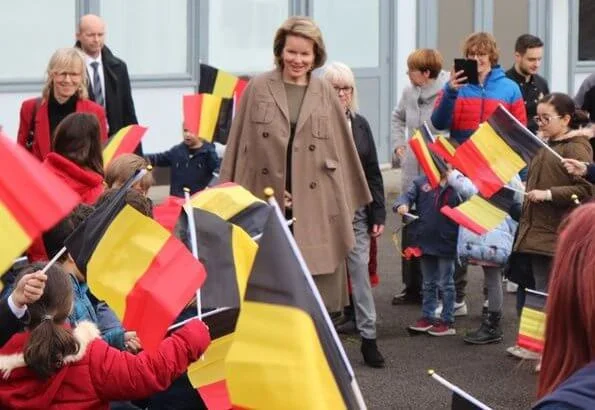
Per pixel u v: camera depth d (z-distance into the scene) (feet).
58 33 49.52
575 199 27.14
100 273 15.97
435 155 31.27
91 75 34.58
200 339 16.02
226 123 31.86
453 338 31.94
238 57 55.06
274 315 11.84
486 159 28.43
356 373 28.58
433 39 61.31
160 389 15.74
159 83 52.44
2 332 15.35
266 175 24.94
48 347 14.97
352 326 31.86
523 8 64.13
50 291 15.20
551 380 10.02
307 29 24.97
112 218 15.97
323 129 25.11
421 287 35.12
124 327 17.13
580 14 66.18
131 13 51.60
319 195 25.09
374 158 28.86
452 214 28.91
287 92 25.23
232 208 20.48
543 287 28.60
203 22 53.52
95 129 23.25
